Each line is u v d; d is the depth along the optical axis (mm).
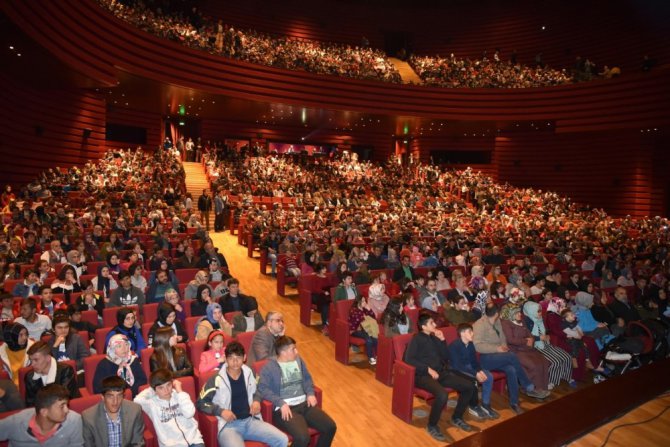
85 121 19797
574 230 18266
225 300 6621
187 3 26000
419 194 23062
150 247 11242
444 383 5266
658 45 23406
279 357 4484
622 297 7809
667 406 3633
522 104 24047
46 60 14125
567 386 6527
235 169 22109
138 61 18266
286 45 25781
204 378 4430
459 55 31312
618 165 24062
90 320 6145
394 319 6371
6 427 3455
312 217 16969
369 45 31562
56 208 12781
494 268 9328
